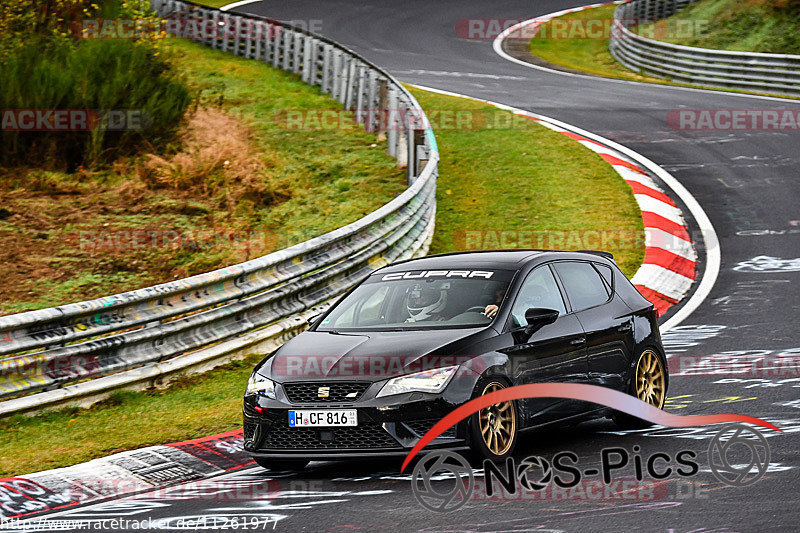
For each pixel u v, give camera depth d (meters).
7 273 51.12
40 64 68.88
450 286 28.94
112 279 50.78
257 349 41.88
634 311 30.92
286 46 100.50
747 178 71.38
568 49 137.12
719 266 54.19
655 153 78.31
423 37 142.62
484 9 165.38
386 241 50.75
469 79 111.62
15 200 61.97
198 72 99.69
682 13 130.88
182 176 66.62
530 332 27.22
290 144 76.31
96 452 30.05
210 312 40.09
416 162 65.06
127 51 74.56
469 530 20.31
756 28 119.44
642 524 20.09
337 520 21.67
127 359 36.84
